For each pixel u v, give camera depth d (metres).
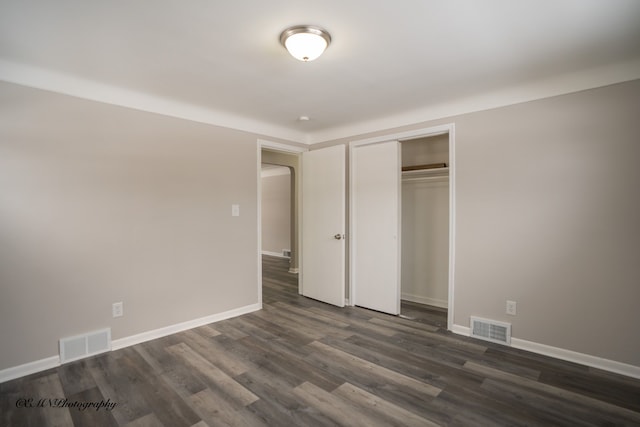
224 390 2.08
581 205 2.43
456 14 1.69
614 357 2.31
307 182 4.29
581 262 2.43
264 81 2.56
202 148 3.27
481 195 2.88
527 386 2.12
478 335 2.91
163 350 2.68
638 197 2.23
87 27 1.78
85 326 2.55
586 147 2.40
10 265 2.24
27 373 2.28
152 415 1.83
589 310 2.40
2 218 2.21
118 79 2.52
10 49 2.04
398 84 2.62
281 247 7.93
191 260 3.19
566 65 2.29
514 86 2.66
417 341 2.86
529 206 2.64
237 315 3.57
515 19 1.73
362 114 3.43
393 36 1.90
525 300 2.67
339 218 3.88
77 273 2.52
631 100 2.24
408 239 4.20
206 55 2.12
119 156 2.73
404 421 1.78
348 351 2.66
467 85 2.65
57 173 2.43
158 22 1.74
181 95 2.88
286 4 1.59
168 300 3.02
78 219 2.52
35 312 2.33
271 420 1.79
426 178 3.99
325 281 4.04
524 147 2.66
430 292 4.00
